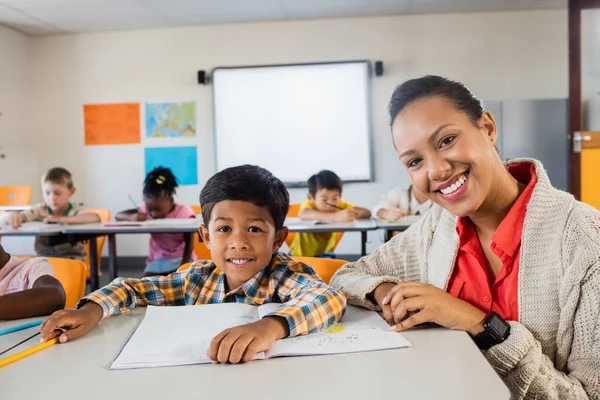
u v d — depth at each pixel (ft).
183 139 16.48
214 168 16.42
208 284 3.39
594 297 2.44
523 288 2.68
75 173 16.97
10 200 13.28
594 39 12.31
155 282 3.35
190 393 1.88
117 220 10.64
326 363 2.16
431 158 2.51
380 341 2.40
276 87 16.11
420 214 10.86
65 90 16.87
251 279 3.22
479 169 2.51
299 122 16.14
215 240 3.16
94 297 2.92
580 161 12.55
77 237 9.55
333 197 10.53
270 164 16.30
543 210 2.70
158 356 2.27
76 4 13.89
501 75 15.48
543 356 2.48
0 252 3.85
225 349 2.17
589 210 2.67
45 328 2.56
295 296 2.96
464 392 1.84
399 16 15.64
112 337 2.61
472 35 15.49
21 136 16.44
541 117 14.58
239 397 1.83
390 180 16.05
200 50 16.26
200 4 14.15
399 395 1.82
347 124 16.02
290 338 2.48
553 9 15.21
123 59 16.56
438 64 15.64
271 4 14.33
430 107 2.49
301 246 10.46
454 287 3.02
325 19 15.83
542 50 15.34
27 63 16.85
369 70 15.79
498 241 2.77
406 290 2.67
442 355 2.23
